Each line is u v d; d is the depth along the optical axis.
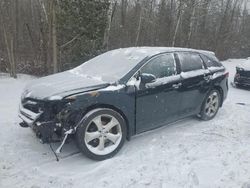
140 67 5.27
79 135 4.49
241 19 38.53
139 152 5.05
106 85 4.83
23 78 12.61
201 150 5.24
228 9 34.88
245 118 7.12
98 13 13.73
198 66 6.43
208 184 4.23
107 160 4.74
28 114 4.62
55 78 5.35
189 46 29.25
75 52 13.98
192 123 6.54
